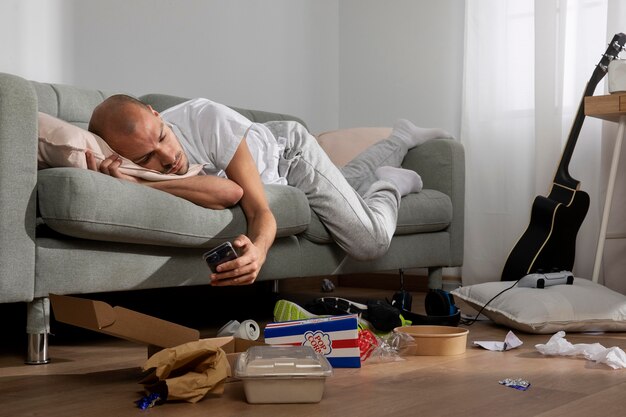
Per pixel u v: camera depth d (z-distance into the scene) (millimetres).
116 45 3230
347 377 1617
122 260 1970
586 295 2387
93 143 1932
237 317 2861
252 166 2240
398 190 2859
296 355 1406
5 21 2832
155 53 3400
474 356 1901
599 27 3436
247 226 2197
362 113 4402
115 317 1510
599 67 3148
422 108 4148
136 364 1797
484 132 3760
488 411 1299
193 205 2078
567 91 3525
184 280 2146
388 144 3281
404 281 4043
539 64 3514
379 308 2080
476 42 3773
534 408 1322
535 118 3537
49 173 1800
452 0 4027
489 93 3744
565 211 3037
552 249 3041
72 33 3059
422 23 4145
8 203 1729
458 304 3254
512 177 3697
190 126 2277
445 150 3254
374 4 4340
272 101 4043
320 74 4359
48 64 2975
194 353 1400
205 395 1434
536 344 2109
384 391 1471
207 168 2260
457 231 3271
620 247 3324
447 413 1285
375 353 1822
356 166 3137
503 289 2547
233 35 3799
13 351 2014
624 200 3330
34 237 1786
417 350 1920
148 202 1936
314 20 4309
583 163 3473
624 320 2334
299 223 2416
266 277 2404
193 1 3578
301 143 2592
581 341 2207
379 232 2605
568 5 3510
